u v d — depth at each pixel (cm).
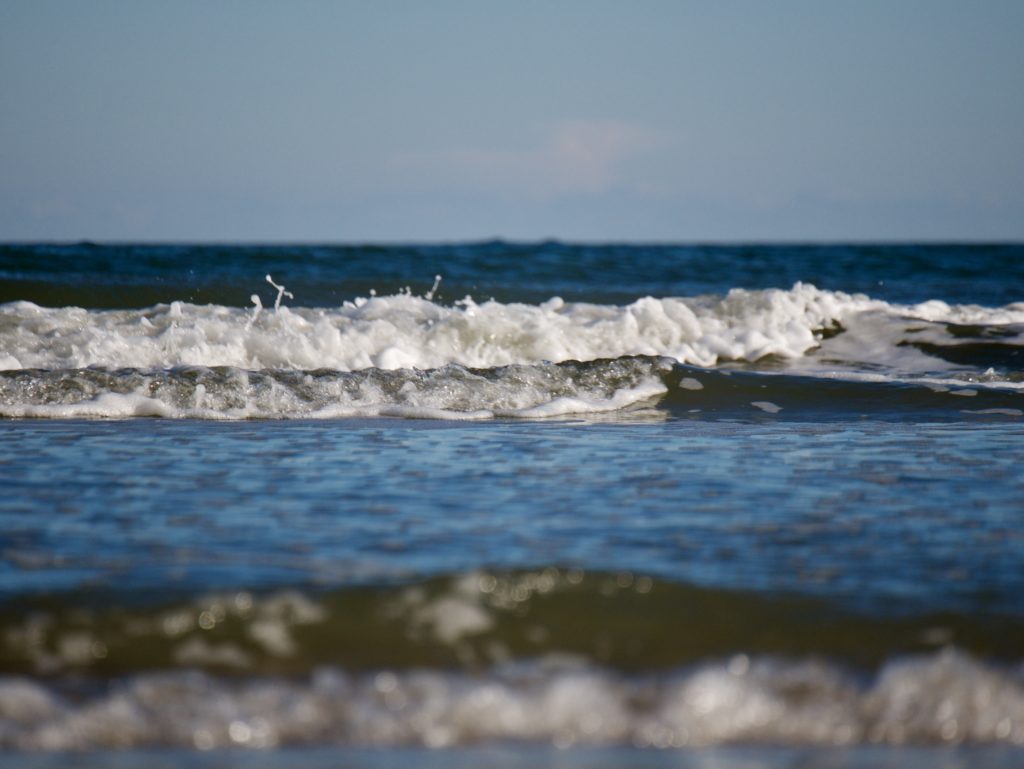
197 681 1230
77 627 1312
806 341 4412
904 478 2181
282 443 2539
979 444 2627
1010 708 1235
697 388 3441
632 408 3238
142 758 1118
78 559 1544
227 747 1141
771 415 3147
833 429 2886
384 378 3253
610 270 7194
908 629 1364
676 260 8369
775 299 4691
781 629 1359
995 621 1389
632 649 1315
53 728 1151
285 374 3219
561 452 2456
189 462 2278
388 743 1157
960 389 3506
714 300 4788
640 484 2094
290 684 1231
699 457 2403
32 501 1894
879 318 4631
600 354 4141
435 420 2995
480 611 1383
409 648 1303
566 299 5606
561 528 1752
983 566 1582
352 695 1219
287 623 1343
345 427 2820
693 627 1361
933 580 1520
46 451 2381
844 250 11600
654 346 4231
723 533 1734
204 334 3681
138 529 1712
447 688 1234
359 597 1408
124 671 1241
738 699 1232
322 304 5041
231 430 2739
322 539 1664
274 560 1549
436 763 1121
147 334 3766
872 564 1584
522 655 1297
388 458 2353
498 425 2909
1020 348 4272
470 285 5794
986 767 1138
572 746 1162
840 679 1267
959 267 8556
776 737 1189
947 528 1784
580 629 1351
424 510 1861
